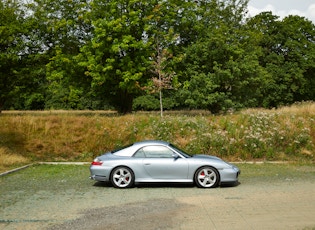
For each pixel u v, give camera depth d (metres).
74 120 20.00
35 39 34.62
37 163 16.20
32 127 19.22
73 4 34.00
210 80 29.91
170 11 32.22
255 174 12.90
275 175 12.60
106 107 74.06
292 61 50.12
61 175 12.80
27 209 7.57
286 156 17.28
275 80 48.50
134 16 30.11
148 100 72.25
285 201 8.21
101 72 30.95
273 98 48.91
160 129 19.11
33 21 34.44
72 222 6.52
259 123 19.55
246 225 6.21
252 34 35.91
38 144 18.25
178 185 10.85
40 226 6.29
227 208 7.55
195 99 30.31
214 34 31.97
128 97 35.22
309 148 17.73
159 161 10.42
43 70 36.34
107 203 8.16
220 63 31.44
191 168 10.39
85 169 14.52
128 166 10.38
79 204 8.06
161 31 31.78
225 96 30.16
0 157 15.73
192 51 31.78
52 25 33.62
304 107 22.80
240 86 30.58
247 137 17.61
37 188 10.20
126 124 19.58
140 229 6.03
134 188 10.31
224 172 10.34
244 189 9.96
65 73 32.88
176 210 7.40
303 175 12.58
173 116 21.53
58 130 19.25
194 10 34.12
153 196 9.04
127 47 29.22
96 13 32.16
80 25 34.12
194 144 17.83
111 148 18.41
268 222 6.39
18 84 35.25
